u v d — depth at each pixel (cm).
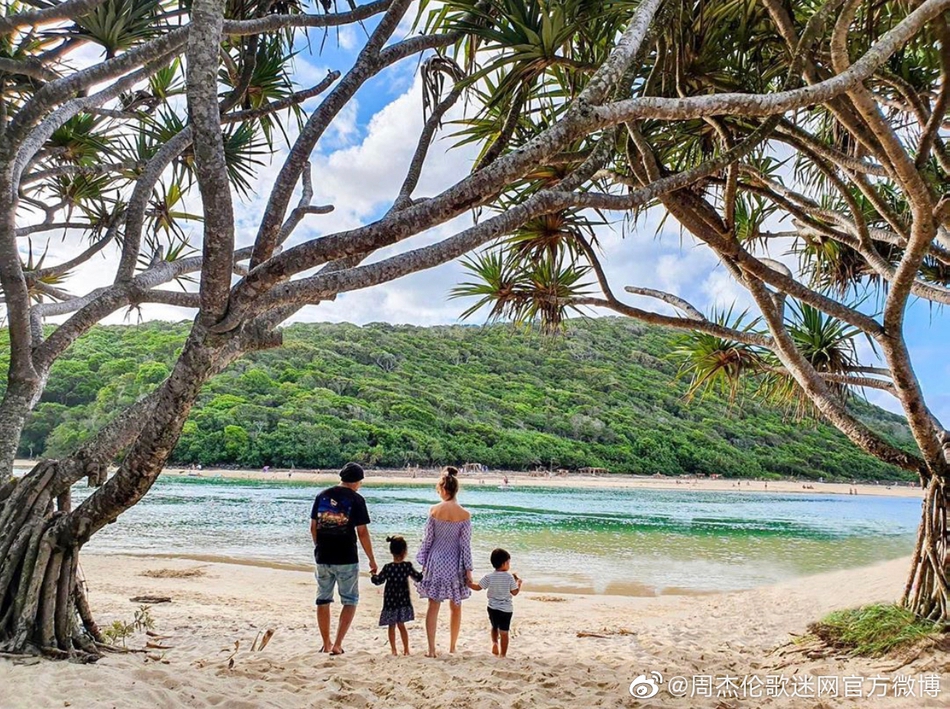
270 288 240
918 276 538
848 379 533
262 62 471
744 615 735
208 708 284
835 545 1711
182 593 788
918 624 404
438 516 454
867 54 267
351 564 432
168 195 542
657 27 328
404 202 362
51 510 334
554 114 400
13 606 311
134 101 512
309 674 362
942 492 423
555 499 3538
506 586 465
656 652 480
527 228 464
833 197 525
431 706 315
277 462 4828
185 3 418
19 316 361
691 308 527
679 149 437
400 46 344
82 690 270
